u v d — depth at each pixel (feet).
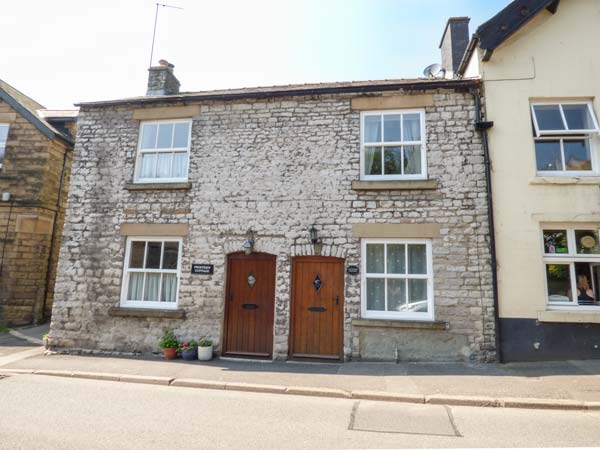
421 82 26.86
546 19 27.27
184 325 27.07
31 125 38.60
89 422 15.15
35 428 14.43
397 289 25.80
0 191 37.65
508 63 26.84
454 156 26.18
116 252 28.60
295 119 28.37
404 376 21.47
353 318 25.30
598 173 25.44
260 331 26.71
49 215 38.70
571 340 23.77
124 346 27.40
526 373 21.56
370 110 27.84
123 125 30.48
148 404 17.54
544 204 24.97
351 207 26.53
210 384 20.48
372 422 15.66
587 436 14.26
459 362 23.97
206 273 27.40
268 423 15.40
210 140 29.12
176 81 36.19
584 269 25.04
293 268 26.86
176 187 28.48
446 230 25.38
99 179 29.81
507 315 24.18
